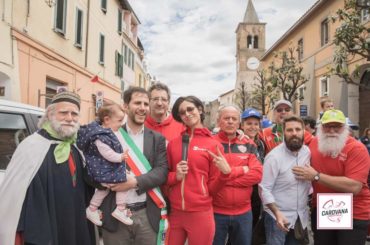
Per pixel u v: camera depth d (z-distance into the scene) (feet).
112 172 10.68
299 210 13.05
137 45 118.83
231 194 13.20
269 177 13.21
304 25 81.97
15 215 9.53
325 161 13.05
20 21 39.50
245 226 13.50
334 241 13.37
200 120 12.58
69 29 53.62
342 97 61.00
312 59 77.00
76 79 57.11
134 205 11.32
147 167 11.50
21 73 39.91
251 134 16.52
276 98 83.97
